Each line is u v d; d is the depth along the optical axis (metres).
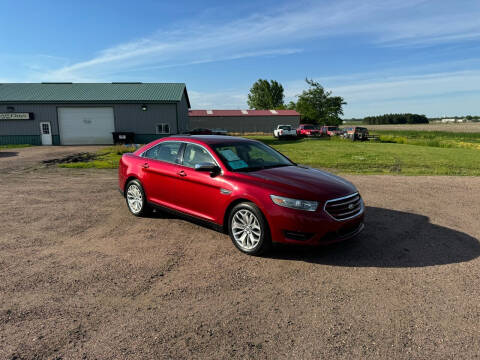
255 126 53.38
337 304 2.91
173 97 28.45
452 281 3.36
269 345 2.34
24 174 10.13
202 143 4.74
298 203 3.64
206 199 4.36
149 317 2.68
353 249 4.20
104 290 3.10
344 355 2.25
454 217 5.73
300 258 3.91
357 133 31.88
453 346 2.35
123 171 5.73
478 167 12.83
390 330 2.54
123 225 5.10
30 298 2.94
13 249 4.08
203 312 2.76
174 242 4.40
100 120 27.55
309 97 61.56
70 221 5.28
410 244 4.39
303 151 19.53
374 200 6.98
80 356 2.20
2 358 2.16
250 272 3.53
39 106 26.69
